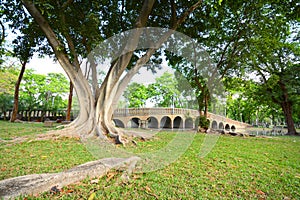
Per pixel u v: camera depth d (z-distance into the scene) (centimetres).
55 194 215
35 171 290
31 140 552
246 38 1009
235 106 3189
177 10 788
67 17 705
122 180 262
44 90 2456
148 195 223
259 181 280
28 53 920
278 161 408
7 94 1806
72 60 716
